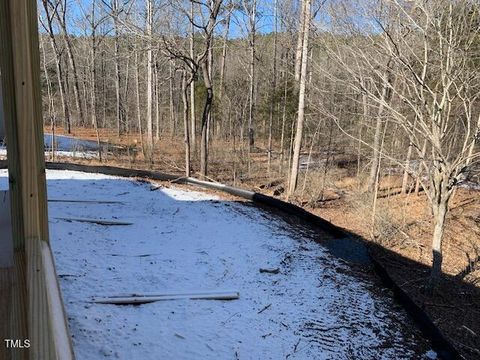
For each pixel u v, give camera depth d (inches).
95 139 771.4
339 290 200.2
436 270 239.6
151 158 565.3
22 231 42.8
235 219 293.7
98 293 168.6
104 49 991.6
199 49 624.4
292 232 278.5
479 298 245.8
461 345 194.4
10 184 42.1
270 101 708.7
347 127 444.8
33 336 31.1
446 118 211.3
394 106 261.7
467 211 404.2
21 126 41.2
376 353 154.9
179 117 1030.4
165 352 140.3
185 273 200.1
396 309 188.9
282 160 579.8
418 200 421.4
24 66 40.1
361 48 236.8
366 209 363.3
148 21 494.3
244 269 211.3
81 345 134.3
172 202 324.2
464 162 218.1
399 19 213.3
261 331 159.8
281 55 778.8
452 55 200.8
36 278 37.6
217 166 576.7
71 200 296.8
